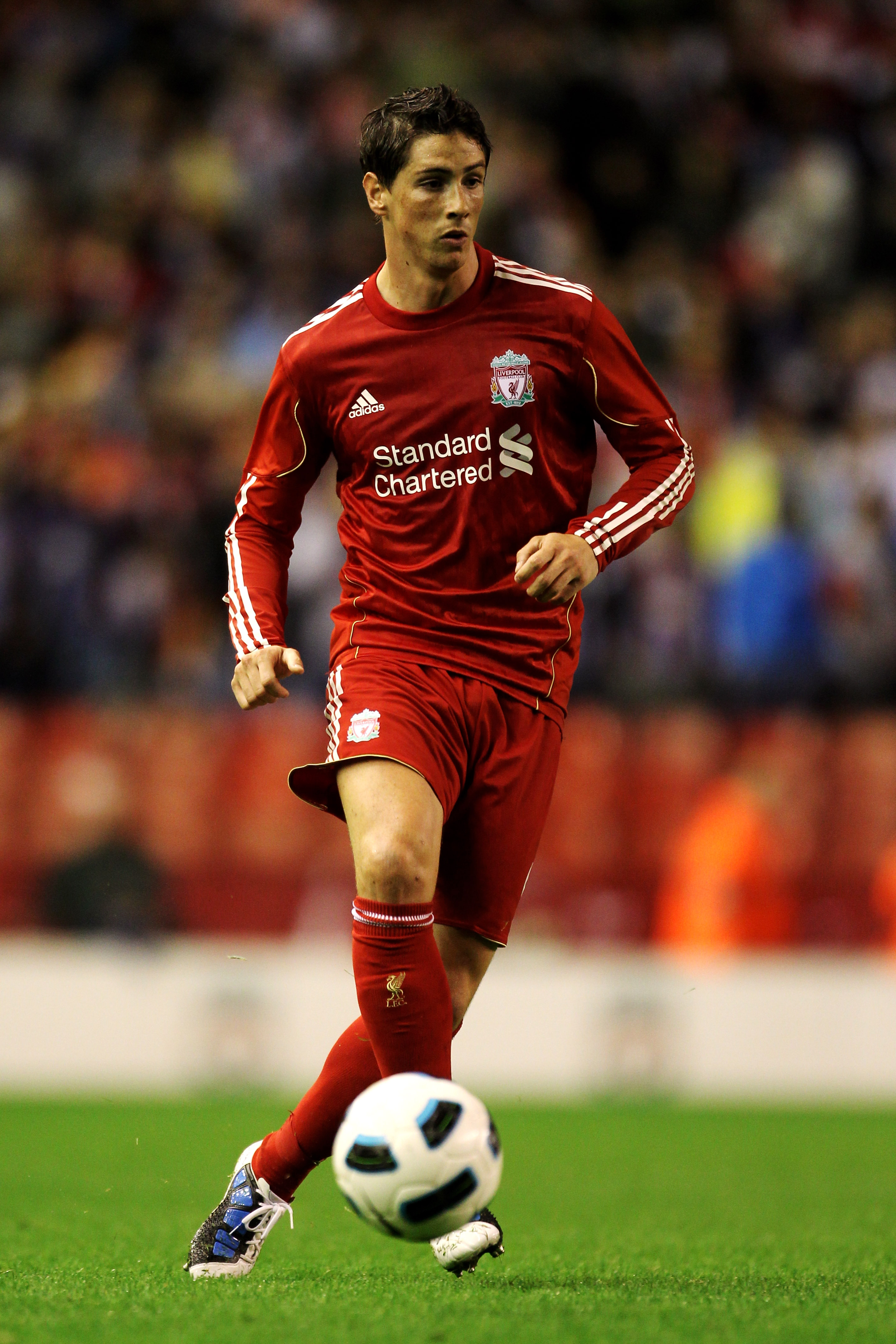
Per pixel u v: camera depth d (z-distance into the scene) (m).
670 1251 16.52
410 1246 17.30
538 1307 11.78
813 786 43.31
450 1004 13.54
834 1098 41.62
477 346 14.27
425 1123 11.77
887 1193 23.39
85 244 61.03
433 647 14.29
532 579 13.59
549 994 41.84
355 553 14.78
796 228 64.50
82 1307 11.88
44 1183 23.91
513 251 60.94
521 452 14.33
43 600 47.53
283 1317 11.33
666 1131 33.25
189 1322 11.13
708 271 62.91
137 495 50.16
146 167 63.41
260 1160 14.26
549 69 67.06
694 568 49.31
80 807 42.28
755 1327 10.86
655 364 58.97
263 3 68.00
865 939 42.94
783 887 42.94
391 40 67.62
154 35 67.19
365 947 13.33
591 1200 22.56
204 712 43.16
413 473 14.34
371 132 14.15
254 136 64.12
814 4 71.94
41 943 41.88
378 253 60.56
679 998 41.84
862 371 58.88
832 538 51.47
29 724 42.53
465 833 14.28
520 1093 41.56
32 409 52.69
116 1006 41.28
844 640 47.81
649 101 67.19
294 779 14.12
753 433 55.28
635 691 46.31
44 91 65.38
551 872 43.31
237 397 54.94
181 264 60.44
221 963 41.66
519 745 14.36
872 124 69.50
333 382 14.48
